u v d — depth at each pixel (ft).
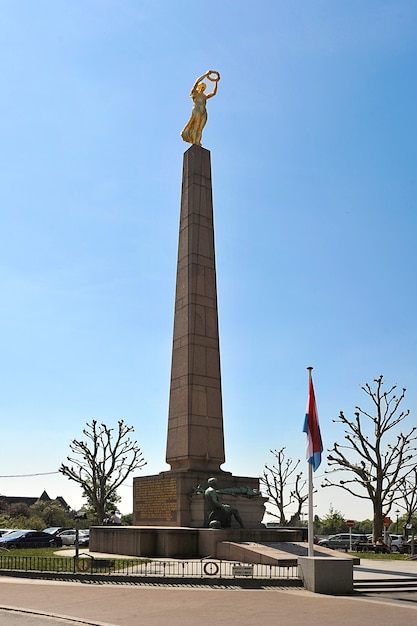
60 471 219.41
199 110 126.11
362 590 71.82
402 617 52.90
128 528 98.78
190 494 102.22
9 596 61.72
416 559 128.98
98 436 224.33
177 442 109.70
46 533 152.56
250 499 104.73
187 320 113.39
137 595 62.54
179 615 52.26
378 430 179.11
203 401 110.22
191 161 121.39
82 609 54.90
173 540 94.07
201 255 117.08
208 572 74.18
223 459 110.11
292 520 243.60
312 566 67.87
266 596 63.05
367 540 174.40
